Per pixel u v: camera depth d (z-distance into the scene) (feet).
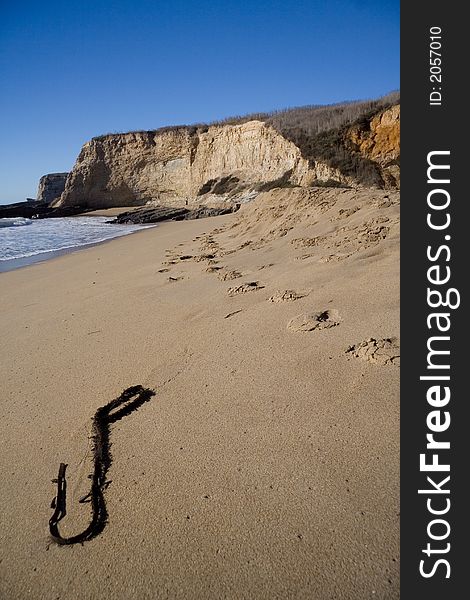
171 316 17.81
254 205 44.21
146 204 142.92
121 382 12.80
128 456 9.48
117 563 7.16
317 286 17.16
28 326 19.20
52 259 42.39
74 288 26.27
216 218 75.77
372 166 77.97
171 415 10.72
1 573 7.34
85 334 17.21
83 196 151.02
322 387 10.74
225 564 6.85
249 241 33.01
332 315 14.38
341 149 82.43
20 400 12.54
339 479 8.06
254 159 108.99
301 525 7.29
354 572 6.50
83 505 8.43
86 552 7.44
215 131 124.77
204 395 11.35
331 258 19.99
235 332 14.80
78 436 10.50
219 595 6.45
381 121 79.25
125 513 8.04
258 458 8.84
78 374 13.74
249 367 12.31
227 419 10.21
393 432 8.95
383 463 8.28
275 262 23.32
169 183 139.74
